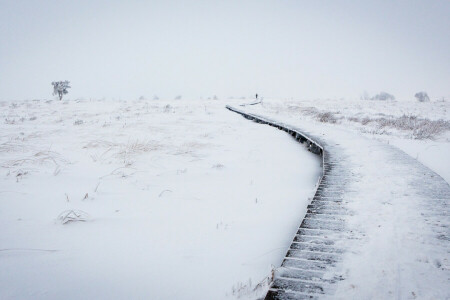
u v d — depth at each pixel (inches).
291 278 128.6
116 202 243.8
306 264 139.5
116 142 509.4
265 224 213.0
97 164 367.6
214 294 134.0
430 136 613.6
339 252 149.8
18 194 244.7
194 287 138.8
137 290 134.3
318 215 197.9
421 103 1648.6
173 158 416.8
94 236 183.3
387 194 234.5
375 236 165.2
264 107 1461.6
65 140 520.7
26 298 122.3
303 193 283.1
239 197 271.3
